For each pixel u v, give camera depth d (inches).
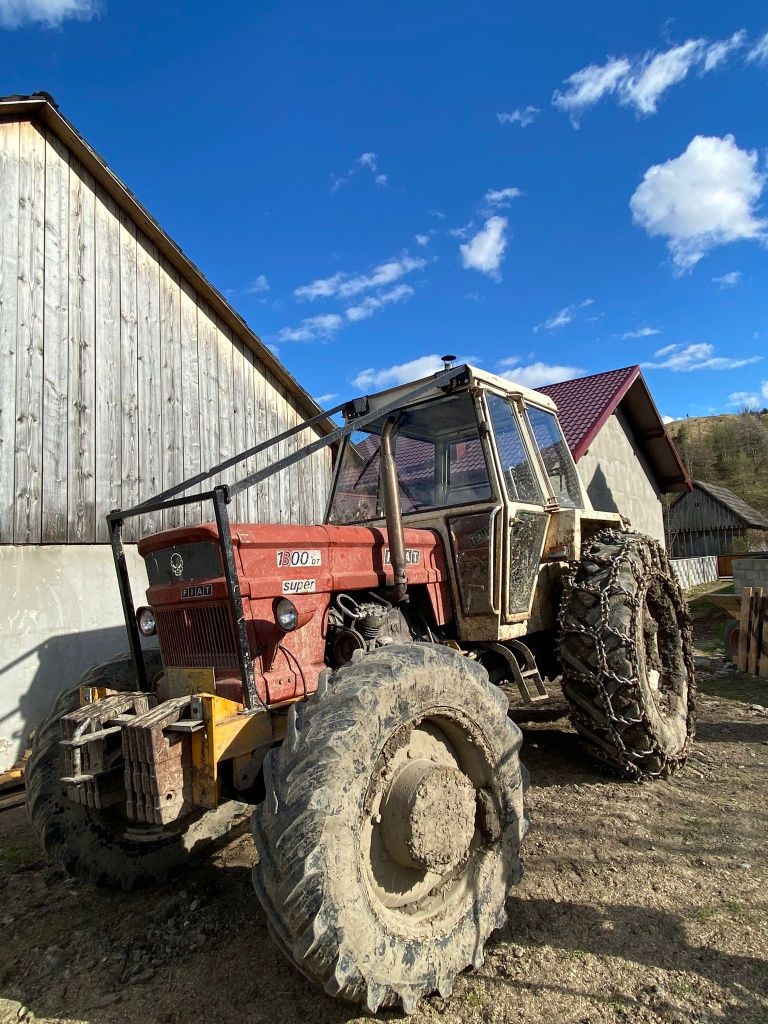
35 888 130.5
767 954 92.8
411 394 133.6
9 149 231.8
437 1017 83.5
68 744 96.0
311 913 73.8
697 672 300.7
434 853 86.1
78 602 237.9
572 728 206.1
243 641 99.1
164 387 277.9
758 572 436.1
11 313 226.8
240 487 101.1
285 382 342.0
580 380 623.2
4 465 220.4
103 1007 90.7
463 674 99.0
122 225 267.6
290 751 82.0
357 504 165.6
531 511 158.1
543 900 109.7
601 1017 82.0
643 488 701.9
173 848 128.3
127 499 258.1
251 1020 85.0
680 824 135.3
